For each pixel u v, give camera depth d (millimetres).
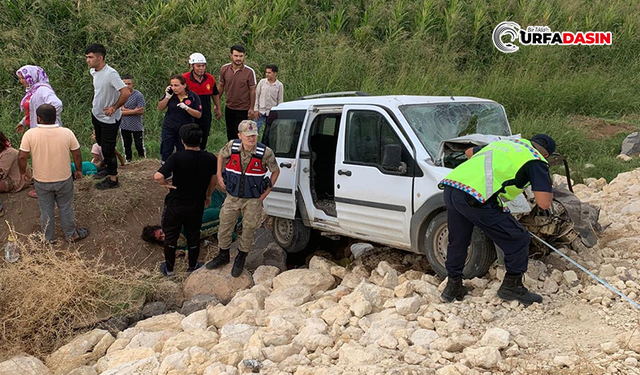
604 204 7789
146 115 12672
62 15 13773
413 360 4047
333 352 4336
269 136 7094
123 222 7379
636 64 17703
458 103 6176
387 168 5648
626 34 18406
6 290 5418
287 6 16453
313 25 16734
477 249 5172
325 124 6977
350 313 4863
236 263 6184
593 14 19656
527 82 15336
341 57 14992
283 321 4820
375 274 5750
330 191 6895
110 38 13859
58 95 12570
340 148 6219
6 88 12273
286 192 6801
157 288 6105
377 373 3840
